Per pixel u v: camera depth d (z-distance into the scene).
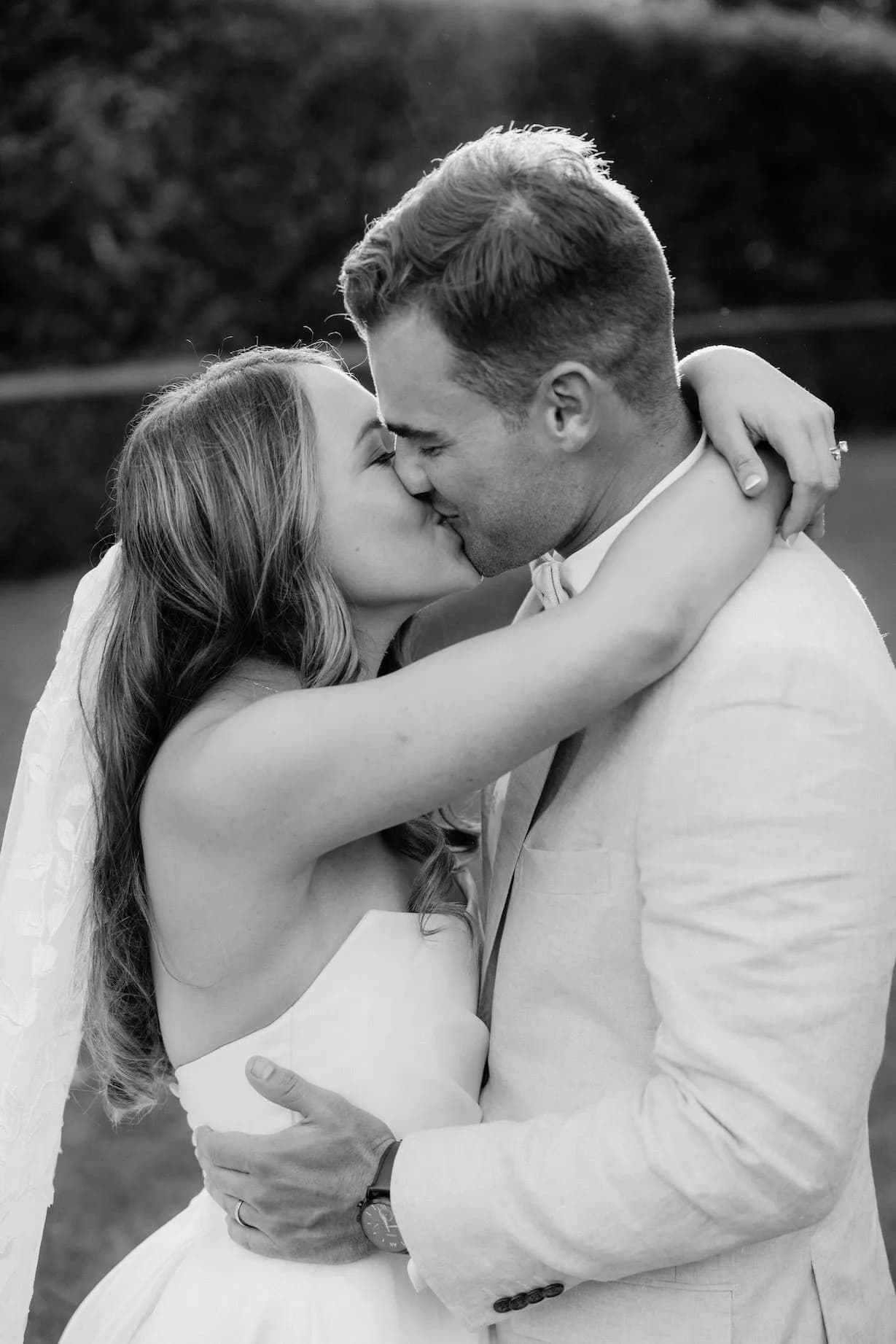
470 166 1.52
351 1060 1.64
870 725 1.40
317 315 10.66
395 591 1.70
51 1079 1.88
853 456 12.84
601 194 1.50
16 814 1.90
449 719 1.46
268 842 1.54
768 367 1.64
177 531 1.67
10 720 6.07
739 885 1.37
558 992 1.59
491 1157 1.49
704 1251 1.41
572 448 1.56
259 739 1.52
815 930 1.35
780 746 1.38
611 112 12.60
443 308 1.50
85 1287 3.05
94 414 9.13
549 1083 1.60
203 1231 1.75
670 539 1.49
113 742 1.72
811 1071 1.35
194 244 10.16
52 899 1.85
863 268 14.56
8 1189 1.85
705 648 1.45
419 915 1.72
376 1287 1.62
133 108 9.82
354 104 10.55
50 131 9.62
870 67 13.98
